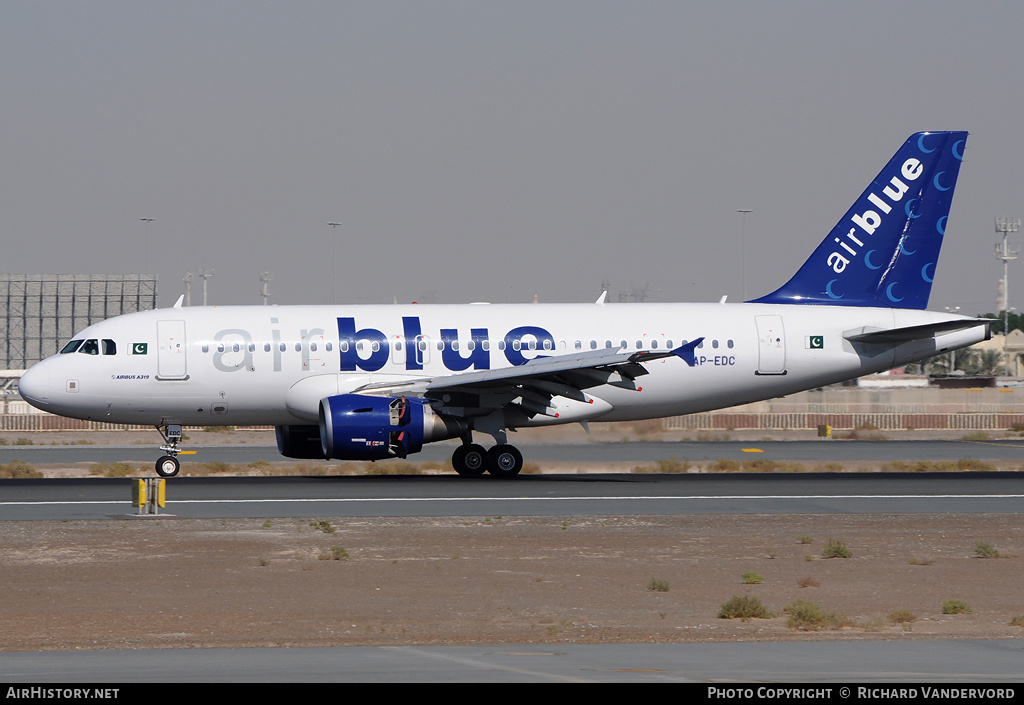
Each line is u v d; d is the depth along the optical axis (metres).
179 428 146.25
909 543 90.06
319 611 63.47
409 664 48.31
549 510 108.62
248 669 47.34
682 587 71.88
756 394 152.38
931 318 155.50
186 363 141.75
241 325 144.25
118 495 118.88
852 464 160.75
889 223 156.88
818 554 84.75
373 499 116.50
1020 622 60.41
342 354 143.75
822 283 156.75
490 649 52.31
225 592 68.94
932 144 157.00
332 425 131.12
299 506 110.75
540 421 148.75
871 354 153.62
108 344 141.62
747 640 55.47
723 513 106.88
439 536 92.00
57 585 70.88
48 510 107.06
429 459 165.62
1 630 58.16
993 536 93.69
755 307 154.12
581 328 148.25
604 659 49.59
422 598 67.44
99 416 143.25
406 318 146.88
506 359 145.50
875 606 66.38
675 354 128.62
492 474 140.25
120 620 60.81
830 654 51.03
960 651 51.94
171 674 46.44
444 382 135.12
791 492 123.69
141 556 81.62
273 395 144.00
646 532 94.75
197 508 109.19
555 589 70.69
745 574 73.88
